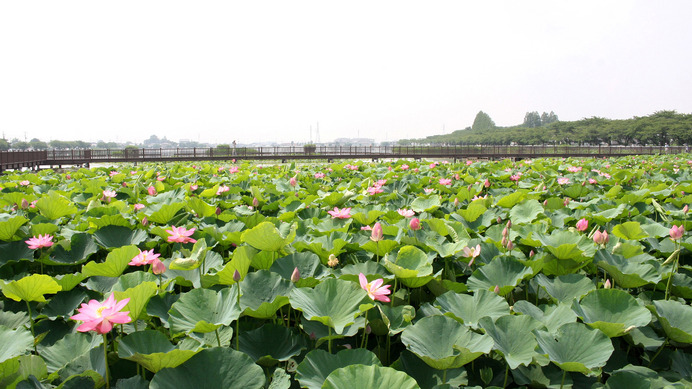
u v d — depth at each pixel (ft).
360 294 8.20
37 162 95.71
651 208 18.80
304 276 9.99
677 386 6.22
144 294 7.61
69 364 6.91
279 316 9.60
